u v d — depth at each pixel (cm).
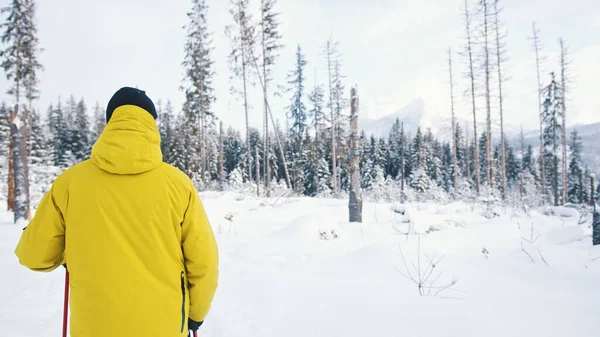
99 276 126
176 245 138
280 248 629
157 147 142
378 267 478
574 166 3869
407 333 270
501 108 2556
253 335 281
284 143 4659
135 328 125
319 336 274
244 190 2130
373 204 1303
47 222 136
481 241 700
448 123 2967
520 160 5066
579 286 394
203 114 2730
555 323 288
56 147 4203
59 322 315
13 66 1512
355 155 963
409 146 5388
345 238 733
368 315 306
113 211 130
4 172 2209
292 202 1485
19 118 1077
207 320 310
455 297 358
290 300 349
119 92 145
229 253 601
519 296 358
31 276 438
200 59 2683
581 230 795
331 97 3300
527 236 782
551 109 2998
